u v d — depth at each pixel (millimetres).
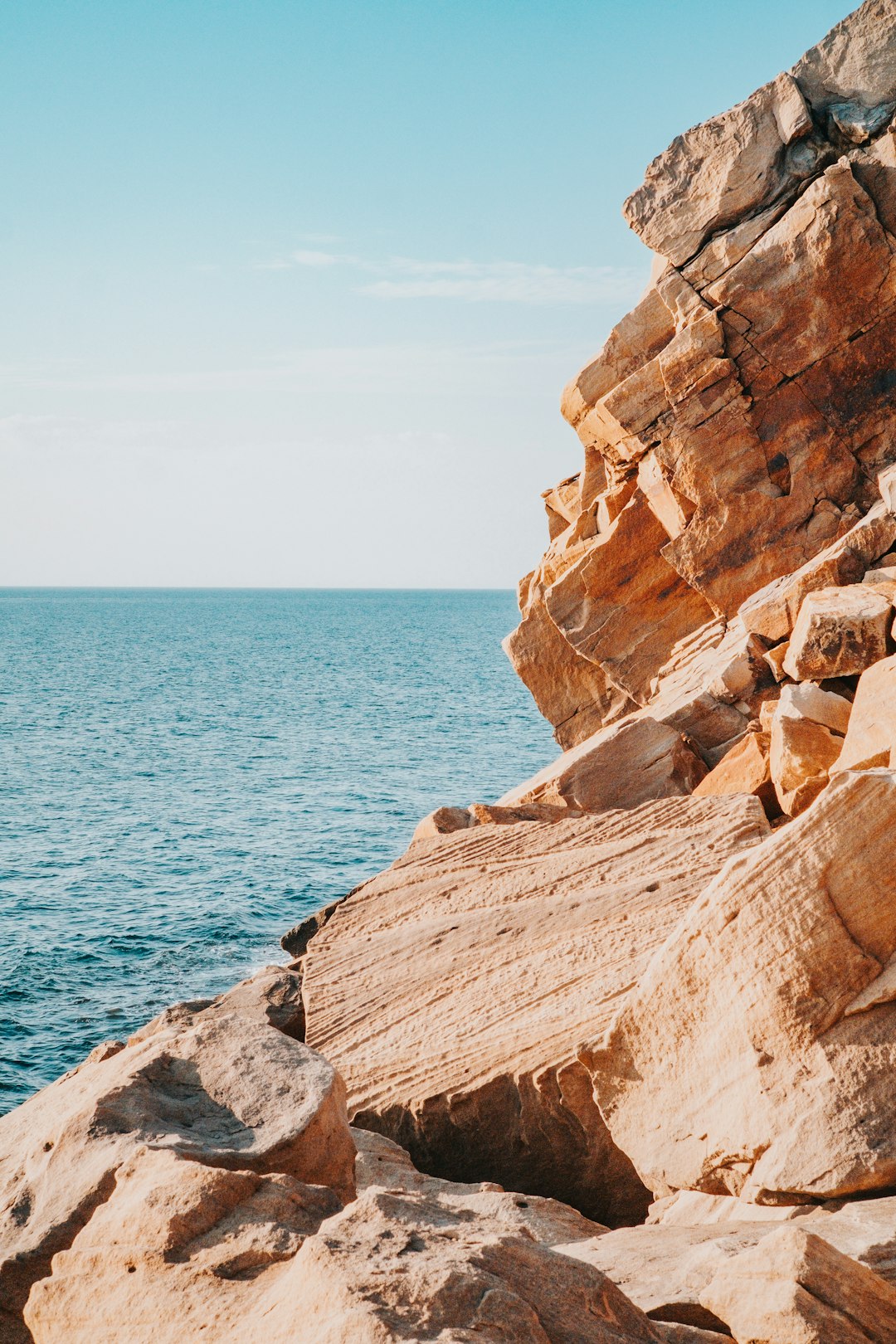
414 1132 8539
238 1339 4332
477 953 9539
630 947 8758
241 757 64062
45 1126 6477
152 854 39938
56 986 26578
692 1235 5973
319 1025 9617
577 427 18000
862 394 16188
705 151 16312
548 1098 7914
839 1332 4301
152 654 162750
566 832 10484
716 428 16500
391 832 43562
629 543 17922
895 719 10359
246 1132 5879
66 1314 5023
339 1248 4434
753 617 15023
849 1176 5812
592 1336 4324
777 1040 6312
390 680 119375
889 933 6195
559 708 19953
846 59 15883
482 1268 4316
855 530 14672
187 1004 10656
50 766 60625
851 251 15641
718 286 16188
